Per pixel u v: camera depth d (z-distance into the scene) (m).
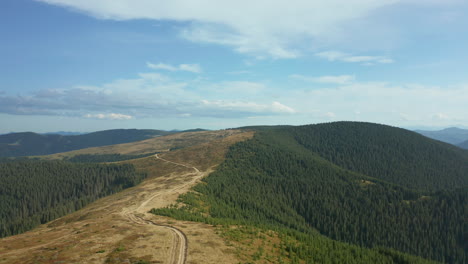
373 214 184.75
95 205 131.12
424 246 168.00
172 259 45.88
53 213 167.00
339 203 190.88
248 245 59.69
